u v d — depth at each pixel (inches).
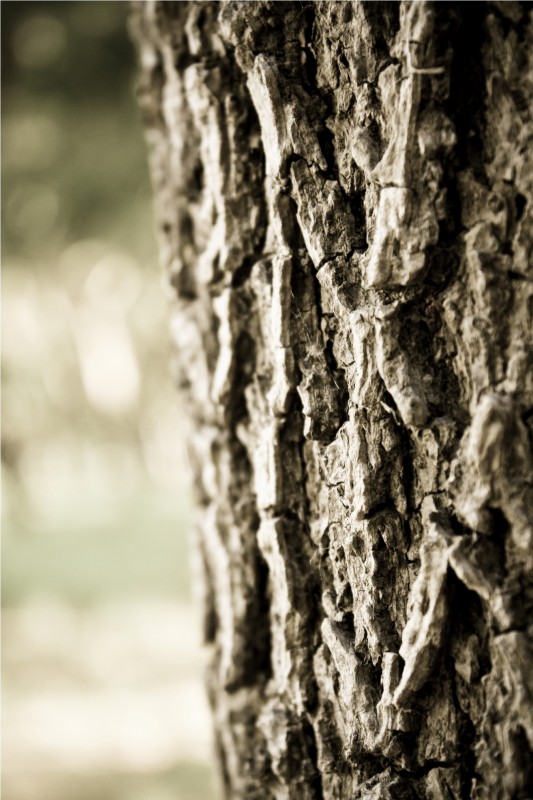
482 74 37.1
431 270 37.5
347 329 38.7
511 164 36.9
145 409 302.7
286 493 40.1
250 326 40.8
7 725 118.6
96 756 107.0
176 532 241.1
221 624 42.3
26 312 212.8
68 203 117.9
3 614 167.8
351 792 39.7
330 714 40.0
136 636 153.3
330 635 39.4
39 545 225.9
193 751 106.5
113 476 312.3
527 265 36.8
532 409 36.8
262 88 39.3
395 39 37.9
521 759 36.9
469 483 37.2
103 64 104.3
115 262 168.9
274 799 41.3
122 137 111.8
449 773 37.8
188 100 41.1
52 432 261.3
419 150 37.3
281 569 40.2
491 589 36.9
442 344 37.7
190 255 42.8
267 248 40.4
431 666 37.7
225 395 41.2
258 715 41.6
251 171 40.4
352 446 38.6
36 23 100.8
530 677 36.7
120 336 261.3
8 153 112.5
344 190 38.9
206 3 40.6
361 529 38.6
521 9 36.8
